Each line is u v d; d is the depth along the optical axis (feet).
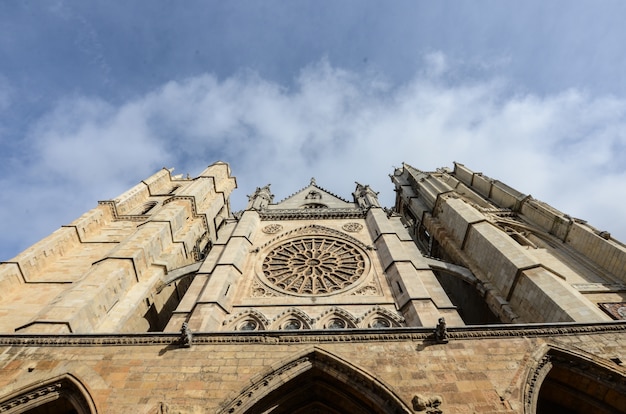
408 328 53.57
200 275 89.66
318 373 50.24
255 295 86.02
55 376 47.75
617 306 75.92
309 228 117.29
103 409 43.42
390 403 43.80
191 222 127.34
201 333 53.83
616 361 48.42
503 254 86.12
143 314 88.33
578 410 50.26
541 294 71.77
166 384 46.24
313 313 77.51
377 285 88.02
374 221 116.06
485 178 155.94
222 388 45.47
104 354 51.62
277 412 49.75
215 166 180.04
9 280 85.97
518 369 46.88
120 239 115.85
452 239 114.01
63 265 99.25
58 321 63.21
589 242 97.30
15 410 45.42
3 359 51.16
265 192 152.15
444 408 41.96
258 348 51.65
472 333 52.54
